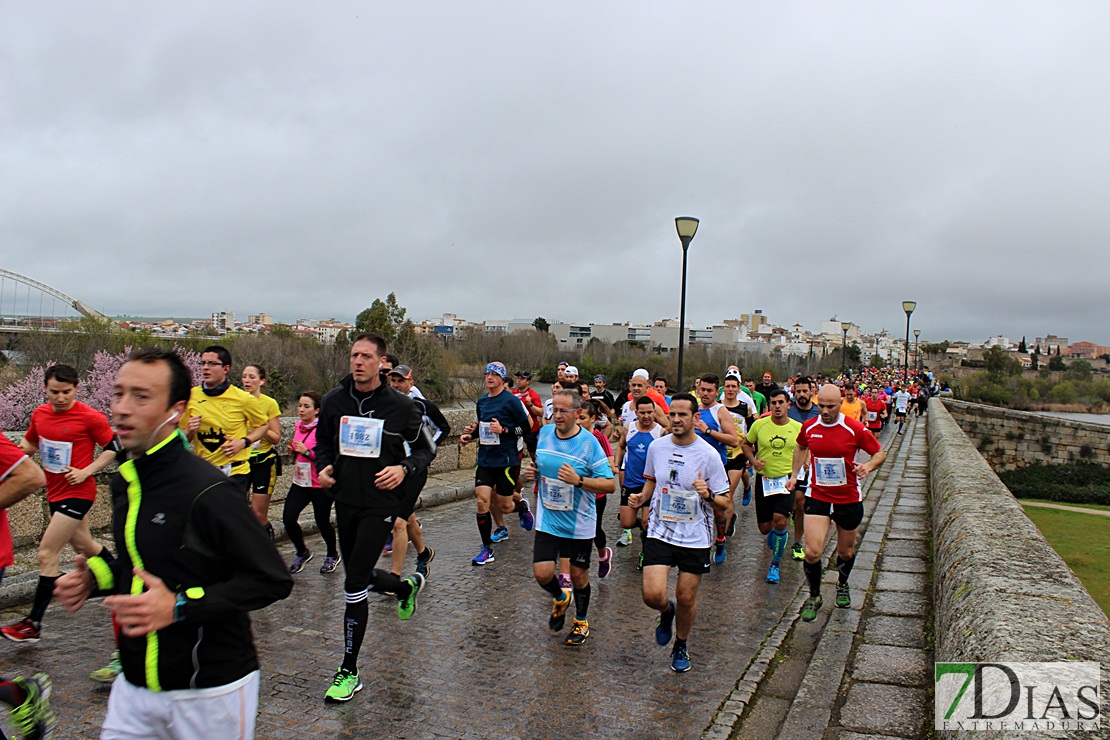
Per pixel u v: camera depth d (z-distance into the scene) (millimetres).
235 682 2596
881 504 12156
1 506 3742
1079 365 119688
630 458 8023
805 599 7137
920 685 4848
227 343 44719
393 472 4742
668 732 4391
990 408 32875
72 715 4223
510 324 116875
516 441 8289
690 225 14359
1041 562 4305
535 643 5801
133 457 2525
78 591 2564
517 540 9289
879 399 26734
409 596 5262
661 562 5273
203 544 2479
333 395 5062
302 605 6457
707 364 68062
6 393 23562
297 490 7395
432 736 4227
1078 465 31594
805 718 4414
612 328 119875
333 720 4359
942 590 4723
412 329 44625
